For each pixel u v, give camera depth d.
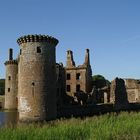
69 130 18.33
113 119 24.27
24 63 34.41
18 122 33.53
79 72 65.25
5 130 18.45
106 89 61.50
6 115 44.94
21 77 34.72
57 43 36.50
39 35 34.16
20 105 34.41
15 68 62.62
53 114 34.44
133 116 26.42
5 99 63.03
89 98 57.59
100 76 89.94
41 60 34.12
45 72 34.12
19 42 35.50
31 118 33.22
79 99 59.78
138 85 68.00
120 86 52.25
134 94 68.31
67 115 39.16
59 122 25.06
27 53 34.31
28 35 34.19
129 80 69.62
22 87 34.31
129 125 20.00
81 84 64.69
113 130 18.09
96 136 16.77
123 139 16.23
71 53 67.25
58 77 57.72
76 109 40.97
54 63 35.50
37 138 16.27
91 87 68.56
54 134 17.33
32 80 33.75
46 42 34.59
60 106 38.97
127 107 52.75
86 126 20.08
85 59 66.62
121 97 51.84
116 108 49.50
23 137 16.55
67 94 65.44
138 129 18.72
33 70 33.88
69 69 66.00
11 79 62.50
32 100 33.50
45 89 33.94
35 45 34.19
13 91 62.03
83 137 17.03
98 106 45.38
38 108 33.34
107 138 16.47
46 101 33.81
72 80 65.50
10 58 63.72
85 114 42.38
